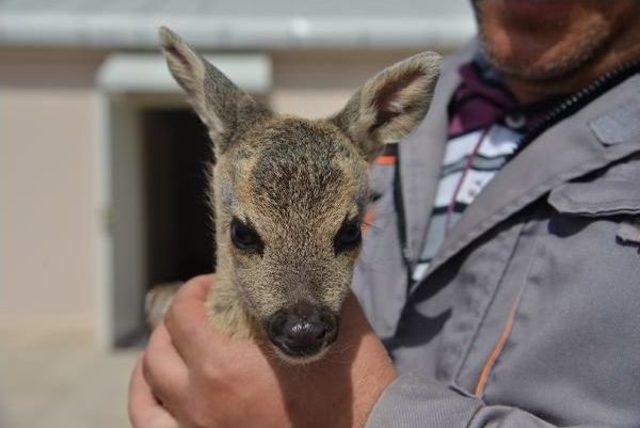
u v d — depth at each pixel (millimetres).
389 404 540
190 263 2920
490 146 663
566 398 544
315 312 570
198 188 2846
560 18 615
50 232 1854
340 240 604
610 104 594
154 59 1778
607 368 537
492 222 598
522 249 592
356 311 598
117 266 1812
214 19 1774
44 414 1369
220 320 611
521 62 629
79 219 1854
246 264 604
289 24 1776
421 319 630
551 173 586
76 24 1766
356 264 651
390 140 664
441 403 533
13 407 1402
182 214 2891
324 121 653
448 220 651
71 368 1633
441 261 615
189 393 564
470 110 683
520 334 567
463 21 1793
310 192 595
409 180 665
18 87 1828
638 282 538
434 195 664
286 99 1854
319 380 554
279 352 565
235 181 616
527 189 592
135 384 616
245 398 552
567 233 569
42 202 1852
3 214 1849
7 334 1854
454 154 678
